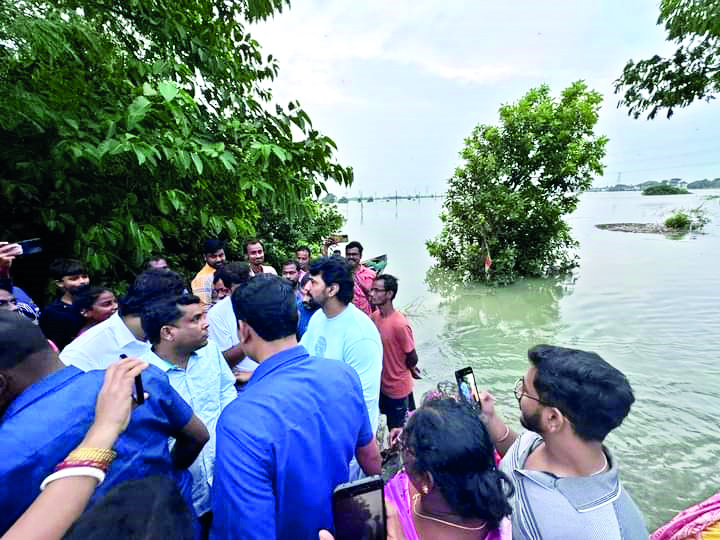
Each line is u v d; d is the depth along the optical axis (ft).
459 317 27.22
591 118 36.60
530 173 38.86
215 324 9.24
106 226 11.06
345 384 4.66
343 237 24.76
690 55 13.14
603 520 3.41
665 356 19.07
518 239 39.96
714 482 10.62
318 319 8.08
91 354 6.64
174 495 2.92
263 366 4.47
